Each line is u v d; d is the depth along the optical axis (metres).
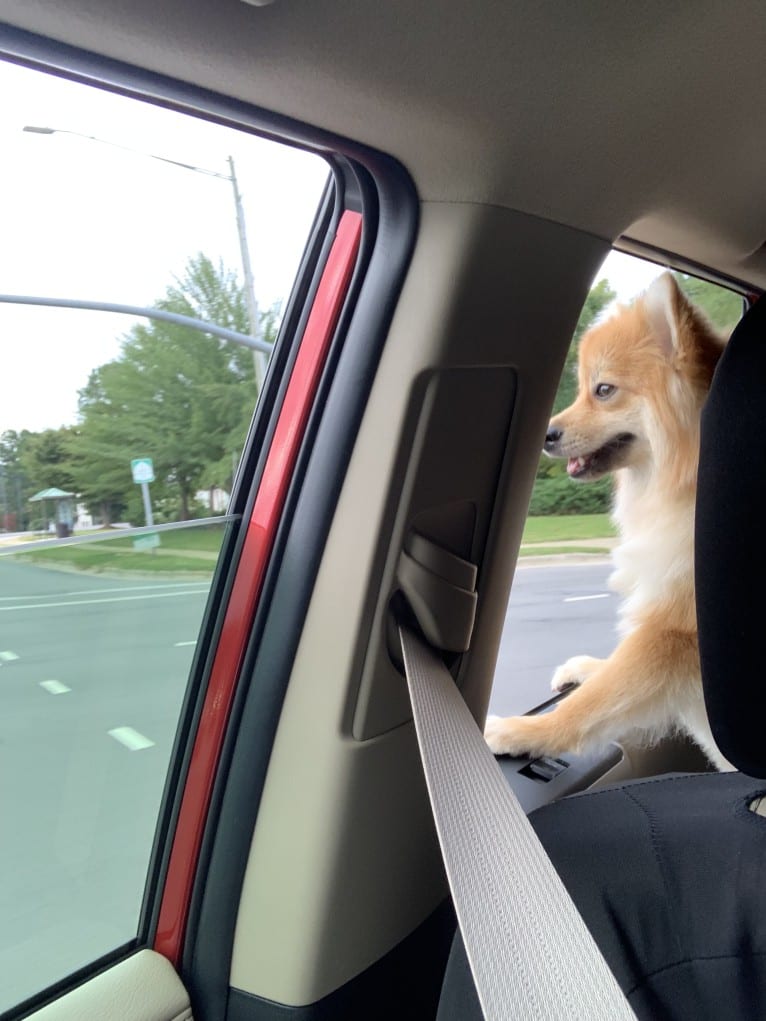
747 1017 0.29
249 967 0.47
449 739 0.38
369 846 0.46
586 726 0.70
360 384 0.43
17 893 0.44
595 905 0.32
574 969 0.28
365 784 0.45
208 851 0.48
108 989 0.45
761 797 0.35
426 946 0.53
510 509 0.49
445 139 0.36
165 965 0.48
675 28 0.31
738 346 0.32
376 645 0.44
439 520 0.46
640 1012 0.30
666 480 0.73
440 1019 0.33
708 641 0.33
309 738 0.44
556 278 0.45
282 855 0.45
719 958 0.30
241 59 0.30
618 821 0.35
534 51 0.31
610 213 0.45
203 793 0.47
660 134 0.39
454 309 0.41
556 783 0.65
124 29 0.28
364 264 0.43
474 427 0.45
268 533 0.45
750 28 0.32
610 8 0.30
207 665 0.47
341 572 0.43
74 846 0.46
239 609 0.46
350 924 0.46
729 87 0.36
